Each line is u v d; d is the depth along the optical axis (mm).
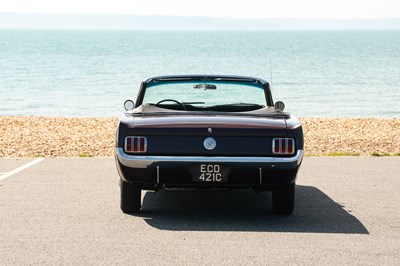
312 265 5391
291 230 6680
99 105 32719
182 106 8195
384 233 6551
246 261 5492
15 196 8391
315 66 75250
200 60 89312
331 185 9438
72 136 16141
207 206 8055
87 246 5953
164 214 7477
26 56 101375
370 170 10844
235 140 6898
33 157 12414
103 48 152500
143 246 5977
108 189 8945
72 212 7457
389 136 16375
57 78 52688
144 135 6938
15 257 5574
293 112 30188
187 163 6832
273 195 7344
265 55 111188
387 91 42531
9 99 35656
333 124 19469
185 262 5457
